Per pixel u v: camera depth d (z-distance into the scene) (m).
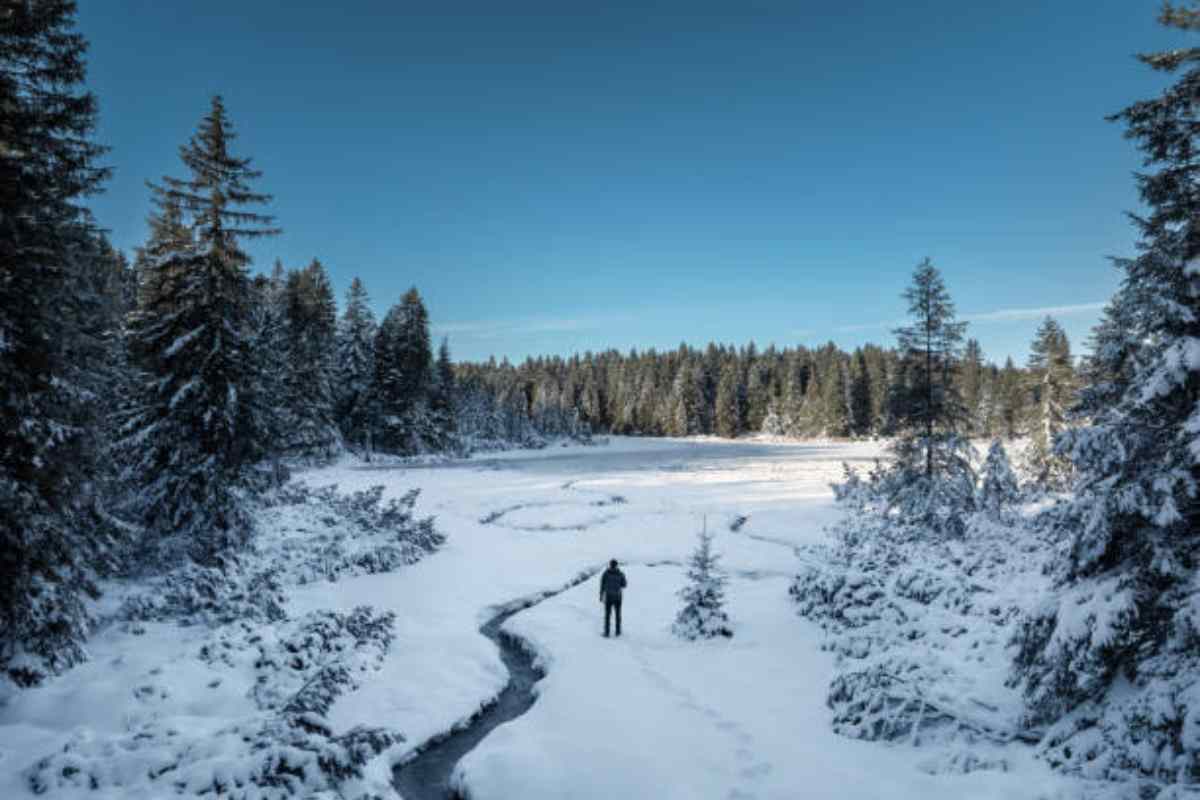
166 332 16.47
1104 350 7.47
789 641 11.46
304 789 5.64
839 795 6.33
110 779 5.90
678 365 141.12
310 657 9.64
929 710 7.56
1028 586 12.19
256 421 16.70
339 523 19.08
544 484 38.22
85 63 9.73
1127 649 6.61
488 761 7.39
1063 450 7.03
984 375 94.75
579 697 9.22
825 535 22.41
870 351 126.56
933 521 19.14
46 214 9.38
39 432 8.95
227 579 12.56
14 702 7.91
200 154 16.69
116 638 10.49
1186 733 5.39
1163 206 7.31
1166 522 6.07
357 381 51.91
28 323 9.07
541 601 15.95
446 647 11.62
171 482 15.69
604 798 6.56
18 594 8.70
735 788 6.61
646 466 52.66
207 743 6.34
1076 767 6.01
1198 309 6.84
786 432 111.62
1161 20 7.27
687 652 11.22
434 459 53.56
